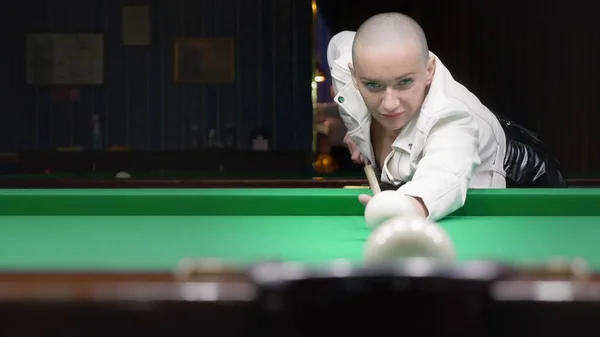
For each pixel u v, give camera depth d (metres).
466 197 2.70
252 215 2.71
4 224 2.50
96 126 9.99
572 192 2.74
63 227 2.42
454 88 3.30
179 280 1.24
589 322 1.18
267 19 9.88
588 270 1.27
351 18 9.64
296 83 9.91
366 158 3.62
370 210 2.19
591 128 9.49
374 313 1.10
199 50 9.90
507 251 1.96
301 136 9.91
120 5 9.90
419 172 2.58
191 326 1.20
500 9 9.50
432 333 1.10
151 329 1.20
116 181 4.42
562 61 9.46
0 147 9.98
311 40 9.84
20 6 9.89
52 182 4.56
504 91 9.58
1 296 1.20
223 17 9.89
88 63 9.94
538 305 1.17
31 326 1.21
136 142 10.02
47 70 9.94
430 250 1.44
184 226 2.44
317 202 2.71
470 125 2.84
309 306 1.11
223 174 8.03
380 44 2.79
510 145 3.73
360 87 2.93
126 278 1.26
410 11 9.58
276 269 1.10
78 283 1.24
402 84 2.83
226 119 9.98
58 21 9.91
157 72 9.96
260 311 1.17
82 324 1.21
